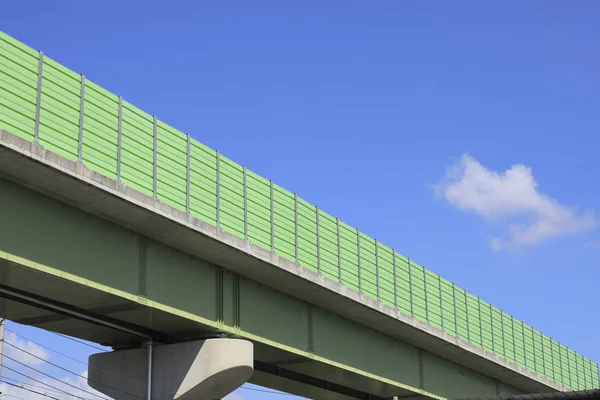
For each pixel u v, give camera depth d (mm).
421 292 46406
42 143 26844
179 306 32188
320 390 44344
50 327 33531
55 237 28062
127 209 29250
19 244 26859
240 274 35500
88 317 31891
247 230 34344
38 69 27328
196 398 33719
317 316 39875
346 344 41531
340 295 38469
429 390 47938
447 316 48438
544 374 59625
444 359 50781
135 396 34406
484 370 54031
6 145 25094
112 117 29625
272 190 36438
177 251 32719
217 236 32062
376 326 43656
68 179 27109
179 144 32188
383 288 42750
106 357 35688
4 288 28688
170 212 30266
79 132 28203
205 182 32906
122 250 30422
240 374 33938
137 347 36156
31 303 29969
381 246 43656
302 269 36156
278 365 40094
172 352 34219
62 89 28016
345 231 40875
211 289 34000
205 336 34344
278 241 35969
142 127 30766
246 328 35156
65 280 28203
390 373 44656
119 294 29875
